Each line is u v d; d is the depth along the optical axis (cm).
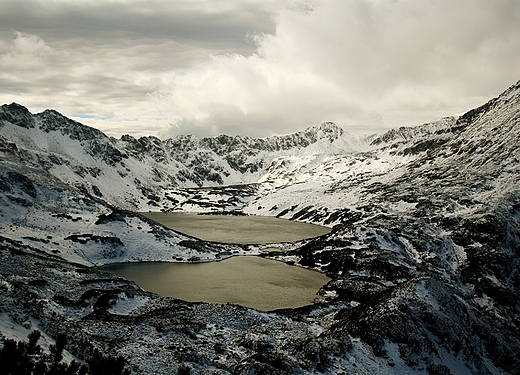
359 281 11625
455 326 7350
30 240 13512
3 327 4181
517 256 12988
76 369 2523
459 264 12912
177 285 11594
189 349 6544
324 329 7856
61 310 7894
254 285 11744
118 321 7706
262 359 6053
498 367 7388
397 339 6762
